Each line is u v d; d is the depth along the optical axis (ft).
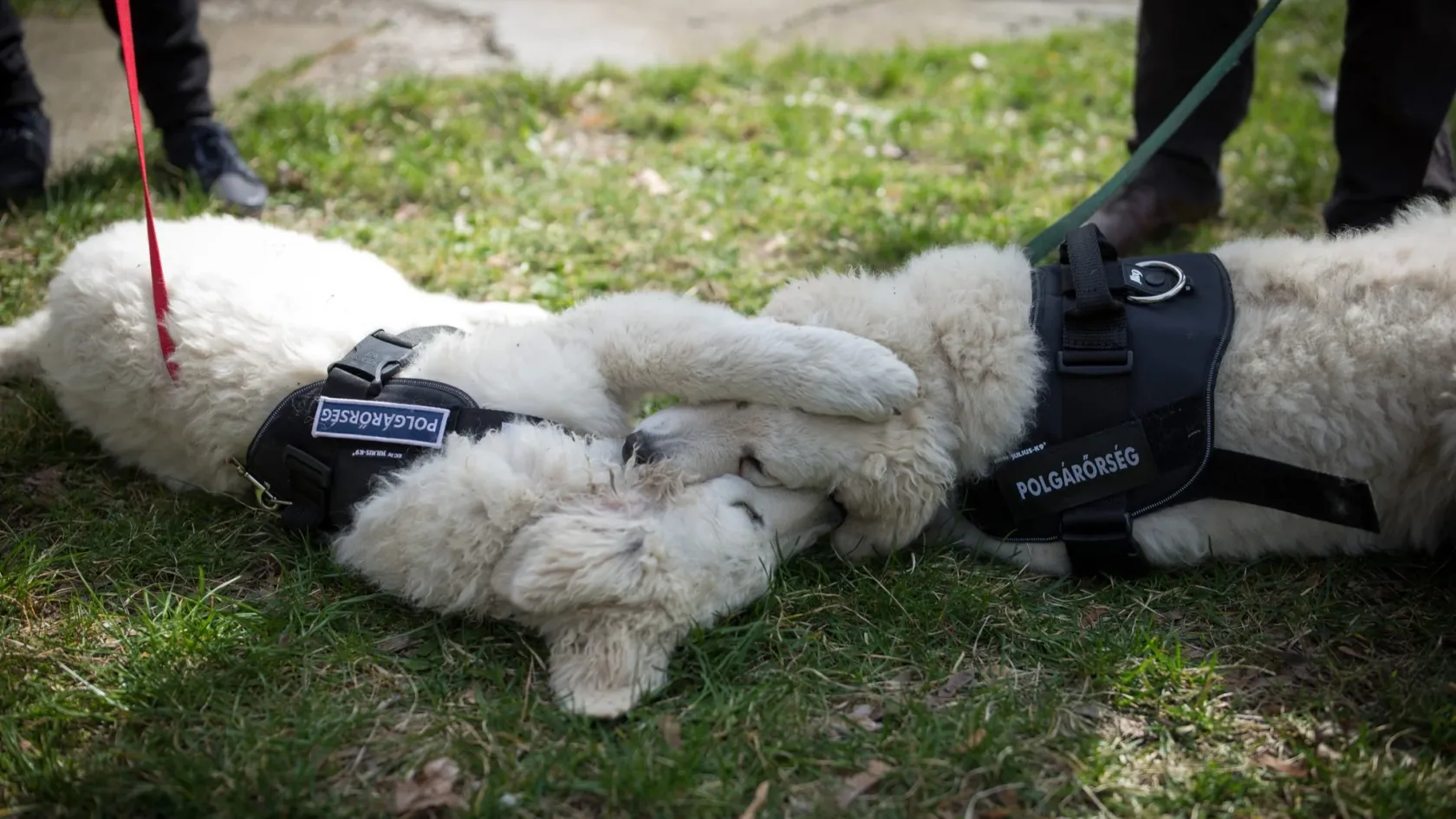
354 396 5.33
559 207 7.41
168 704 4.97
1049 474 5.29
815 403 5.22
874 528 5.41
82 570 5.43
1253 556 5.46
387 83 8.70
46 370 5.90
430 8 11.13
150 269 5.69
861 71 9.51
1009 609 5.31
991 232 7.25
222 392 5.48
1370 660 5.13
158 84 7.34
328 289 5.75
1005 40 10.81
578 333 5.62
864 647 5.19
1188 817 4.70
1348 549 5.46
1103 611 5.34
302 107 8.16
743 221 7.38
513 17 11.03
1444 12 6.20
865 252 7.13
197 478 5.75
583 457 5.16
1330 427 5.22
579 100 8.72
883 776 4.79
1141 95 7.11
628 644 4.88
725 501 5.15
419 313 5.89
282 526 5.58
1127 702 5.01
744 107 8.79
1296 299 5.35
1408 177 6.44
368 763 4.83
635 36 10.74
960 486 5.47
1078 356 5.26
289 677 5.08
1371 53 6.34
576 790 4.73
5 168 7.17
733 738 4.85
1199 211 7.22
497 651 5.13
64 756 4.84
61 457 5.93
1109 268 5.41
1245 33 6.08
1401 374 5.21
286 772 4.76
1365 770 4.77
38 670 5.06
